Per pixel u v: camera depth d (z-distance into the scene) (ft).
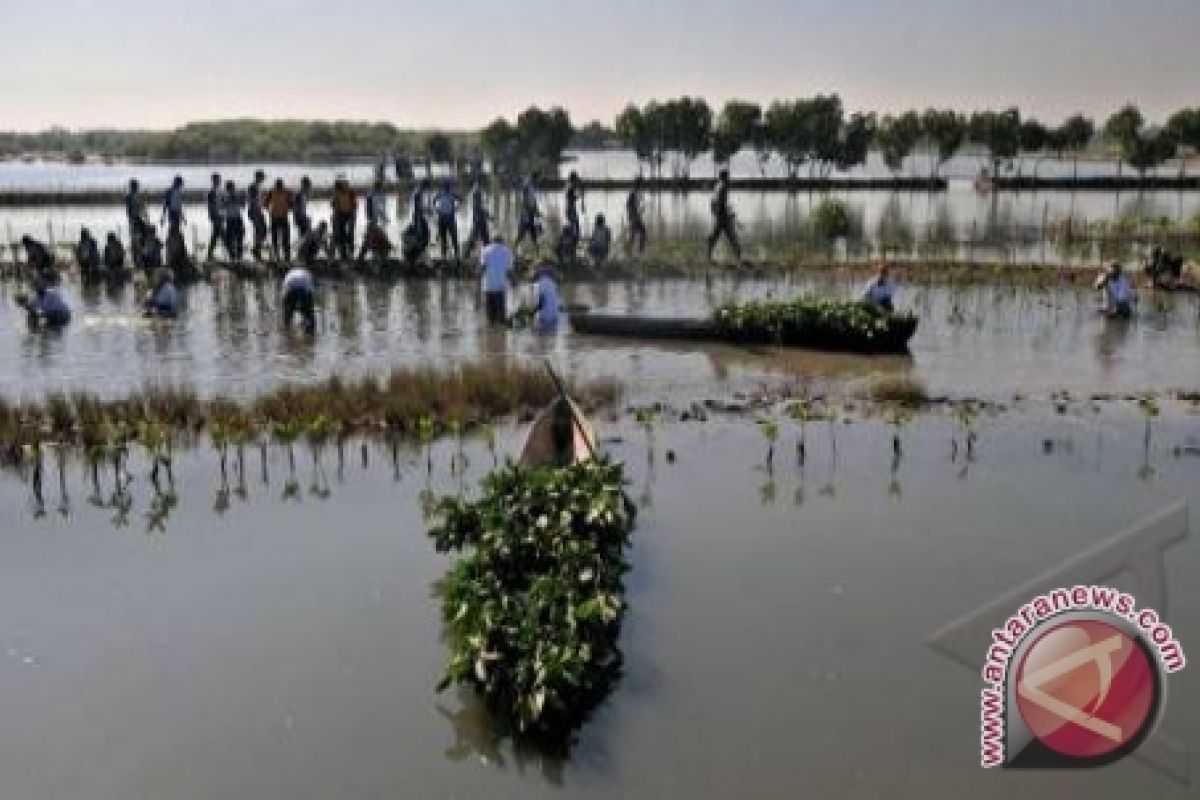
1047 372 71.67
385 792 28.91
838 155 286.46
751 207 213.25
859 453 55.31
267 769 29.86
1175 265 103.09
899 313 87.45
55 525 46.16
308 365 72.02
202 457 54.49
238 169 384.68
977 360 75.15
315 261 108.37
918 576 41.27
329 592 39.96
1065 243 136.26
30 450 52.31
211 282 103.60
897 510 47.91
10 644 36.19
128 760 30.25
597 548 39.58
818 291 102.47
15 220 166.50
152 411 57.98
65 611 38.52
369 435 57.77
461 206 181.57
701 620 37.86
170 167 423.64
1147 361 74.90
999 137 289.33
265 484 50.90
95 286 102.63
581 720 32.04
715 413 61.98
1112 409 62.75
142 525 46.24
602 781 29.32
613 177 345.51
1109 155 538.47
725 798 28.58
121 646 36.14
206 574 41.50
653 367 72.38
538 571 38.14
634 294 100.73
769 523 46.47
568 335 82.58
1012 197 249.34
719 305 94.22
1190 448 55.77
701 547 43.96
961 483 51.19
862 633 36.88
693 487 50.65
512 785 29.19
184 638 36.65
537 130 295.69
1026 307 95.35
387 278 106.22
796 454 55.16
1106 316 89.81
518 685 31.68
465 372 64.69
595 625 34.58
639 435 58.03
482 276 86.79
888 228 164.96
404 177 168.25
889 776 29.43
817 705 32.65
